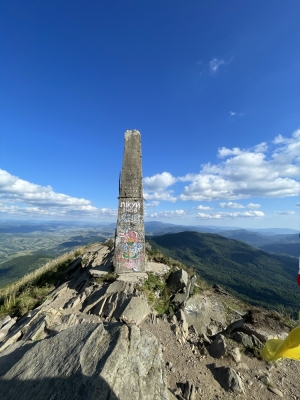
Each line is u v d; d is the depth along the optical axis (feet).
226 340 20.03
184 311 26.78
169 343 19.45
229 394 14.51
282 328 21.47
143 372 11.28
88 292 26.96
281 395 14.74
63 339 12.88
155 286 29.45
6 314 26.71
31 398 9.61
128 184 32.55
